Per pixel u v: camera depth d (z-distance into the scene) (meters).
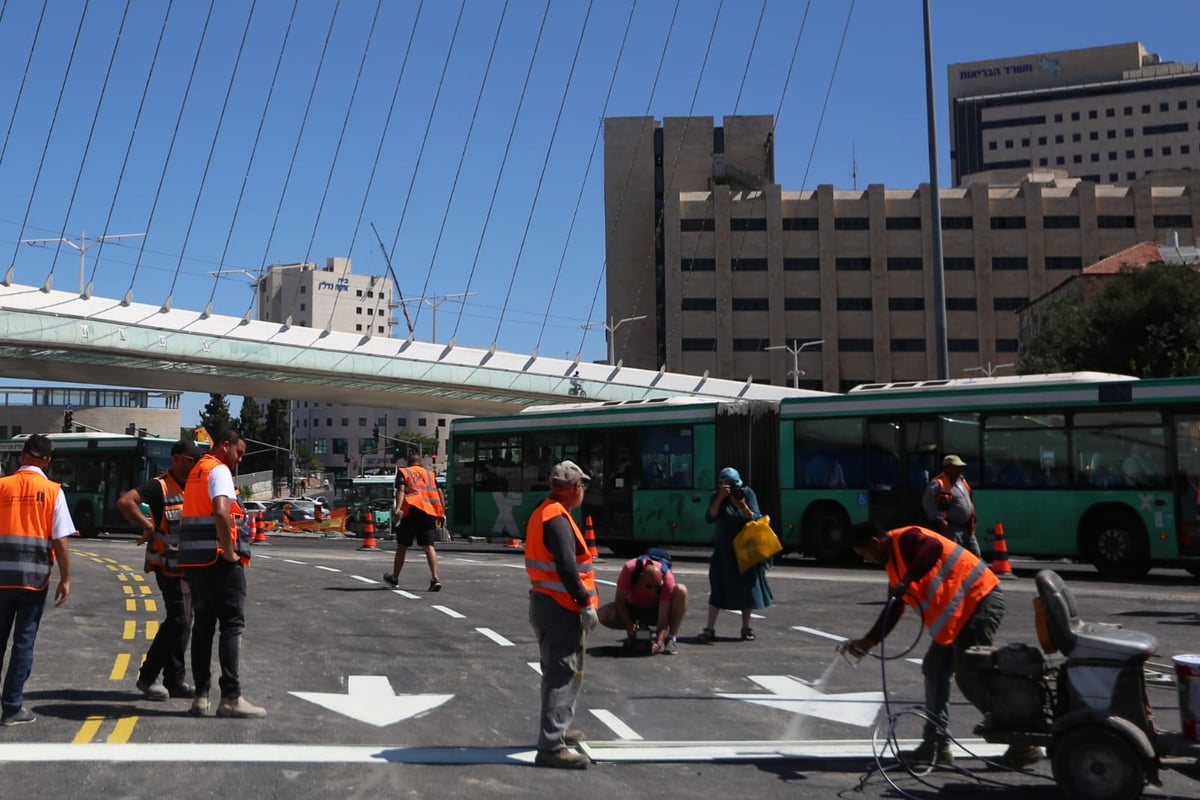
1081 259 119.81
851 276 122.06
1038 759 6.95
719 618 14.48
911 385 22.91
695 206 122.94
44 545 8.11
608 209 132.38
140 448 37.34
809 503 23.56
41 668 10.34
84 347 48.81
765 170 133.88
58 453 38.72
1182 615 14.34
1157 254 77.44
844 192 123.56
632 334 130.62
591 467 26.72
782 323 121.19
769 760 7.42
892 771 7.18
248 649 11.77
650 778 7.00
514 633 12.97
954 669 7.20
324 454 193.62
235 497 8.38
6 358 48.97
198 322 52.28
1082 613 14.53
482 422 29.20
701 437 25.08
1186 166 196.50
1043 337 57.19
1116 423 20.23
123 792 6.38
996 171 162.62
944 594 7.12
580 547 7.36
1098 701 6.38
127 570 21.89
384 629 13.27
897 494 22.47
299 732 8.00
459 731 8.20
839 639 12.64
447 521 29.47
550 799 6.48
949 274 121.31
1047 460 20.81
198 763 7.05
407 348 58.41
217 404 134.75
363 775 6.88
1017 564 25.05
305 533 52.53
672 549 29.67
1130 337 51.38
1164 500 19.62
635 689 9.81
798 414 23.95
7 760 7.04
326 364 55.53
